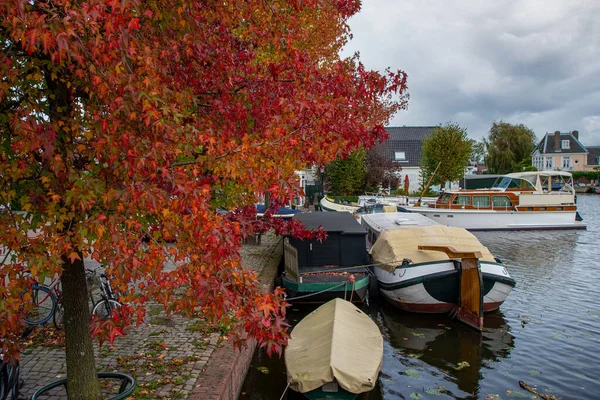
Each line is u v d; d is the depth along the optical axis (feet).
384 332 38.73
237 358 24.62
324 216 54.44
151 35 16.03
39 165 13.82
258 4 19.01
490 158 217.36
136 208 12.79
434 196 135.54
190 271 13.53
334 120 16.49
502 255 72.43
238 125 19.26
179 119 13.05
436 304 42.32
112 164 13.38
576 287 52.37
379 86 19.30
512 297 48.47
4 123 13.21
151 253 12.88
